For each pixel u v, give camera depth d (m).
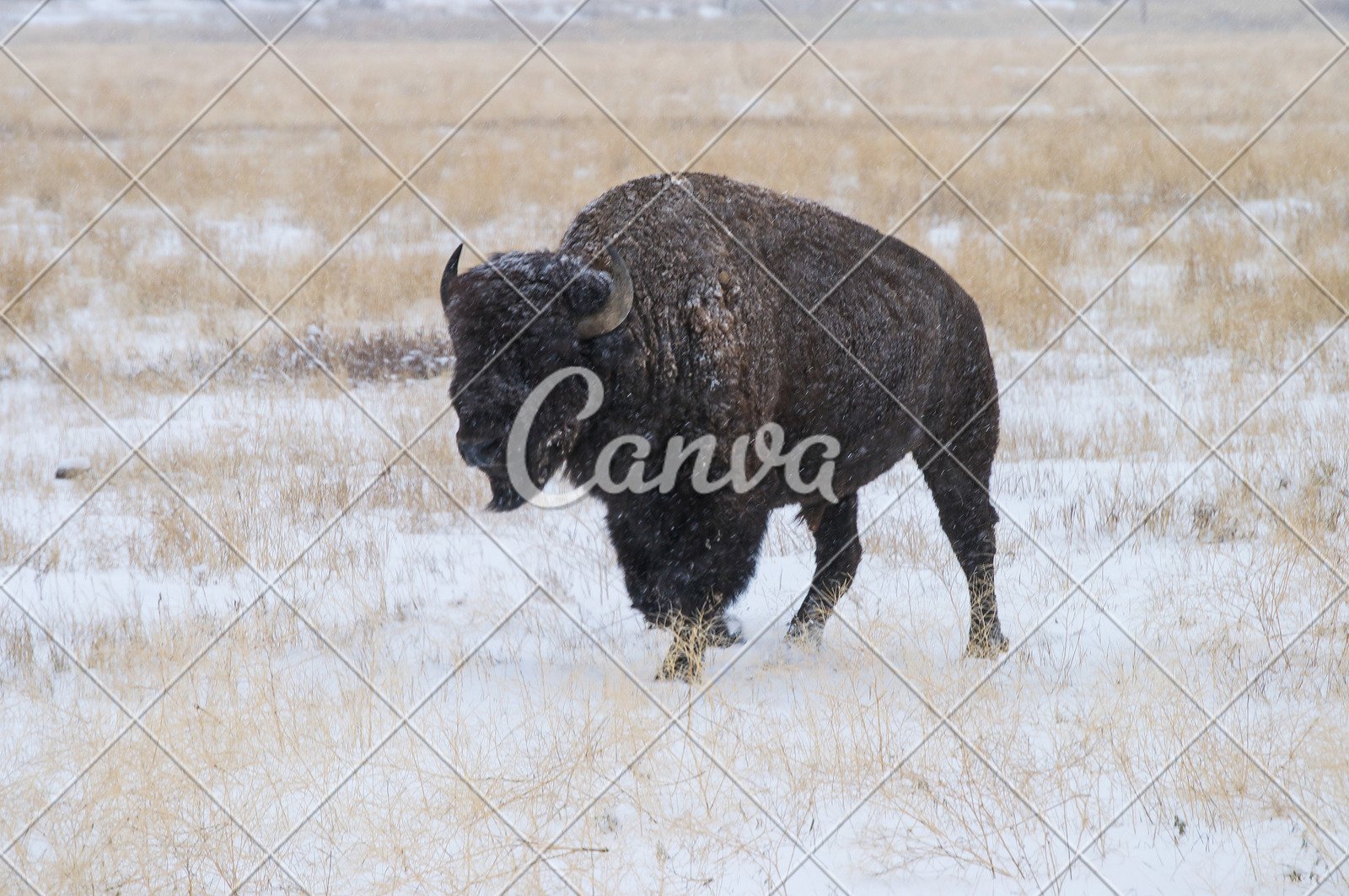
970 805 14.29
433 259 54.84
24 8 150.62
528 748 16.23
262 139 97.31
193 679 18.61
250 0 195.00
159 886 13.43
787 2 150.38
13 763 15.97
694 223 19.70
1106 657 19.53
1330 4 121.00
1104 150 79.69
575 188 72.62
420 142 89.88
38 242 60.25
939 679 18.38
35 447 33.62
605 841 14.41
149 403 37.66
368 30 193.62
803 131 88.81
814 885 13.44
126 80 132.62
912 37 172.75
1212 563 23.50
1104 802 15.03
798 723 16.94
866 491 29.58
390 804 14.70
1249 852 13.52
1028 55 143.62
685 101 114.50
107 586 23.97
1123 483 29.20
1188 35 161.12
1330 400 35.47
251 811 14.75
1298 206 63.81
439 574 24.55
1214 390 36.38
